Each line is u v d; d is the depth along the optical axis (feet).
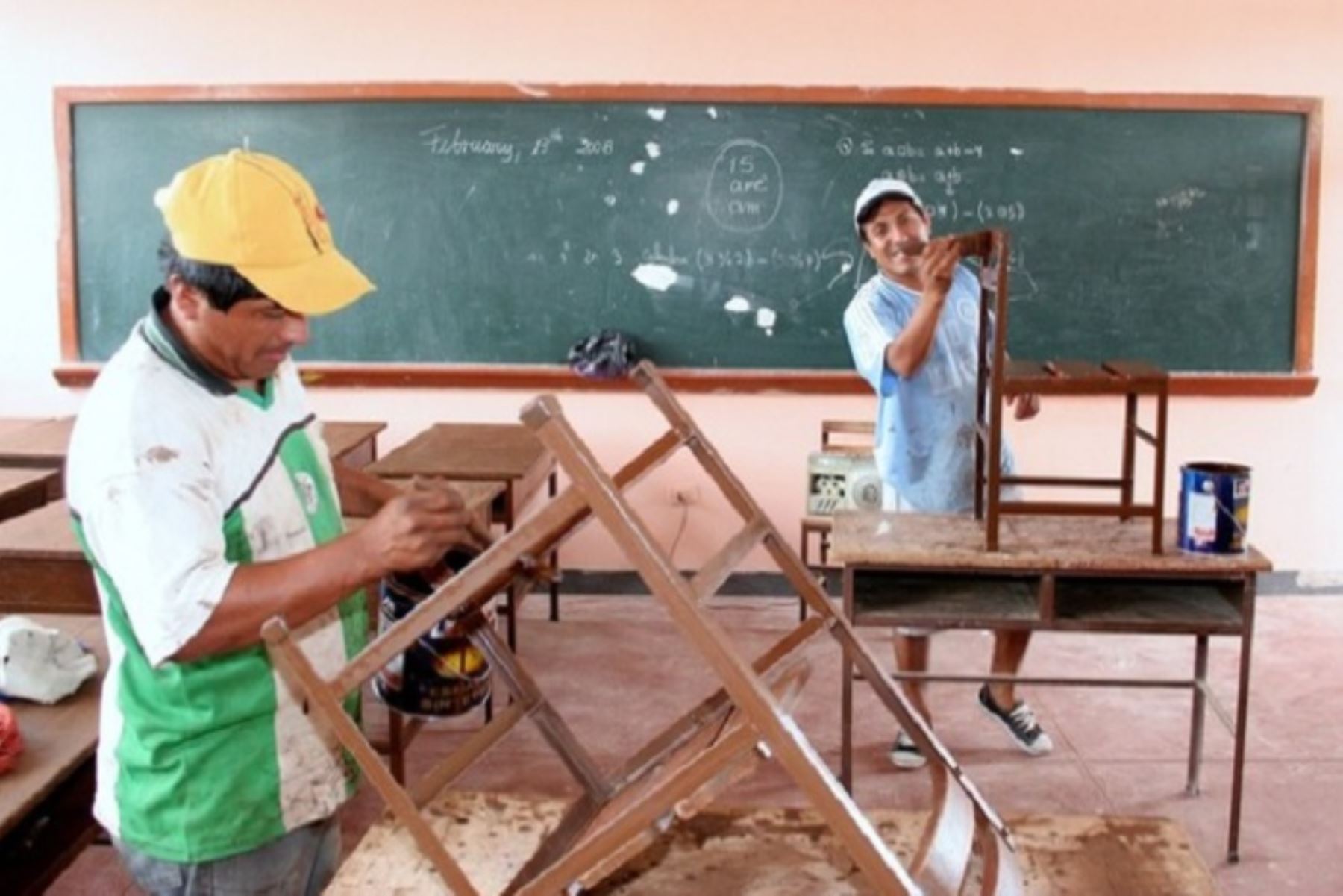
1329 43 15.48
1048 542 9.70
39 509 10.78
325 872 5.71
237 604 4.52
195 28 15.66
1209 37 15.48
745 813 5.39
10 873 5.64
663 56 15.58
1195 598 9.98
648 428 16.15
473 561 4.18
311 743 5.29
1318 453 16.12
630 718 12.64
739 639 14.87
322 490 5.49
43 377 16.30
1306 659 14.19
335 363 16.12
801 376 15.90
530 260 15.98
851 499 14.05
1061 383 9.28
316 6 15.58
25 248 16.10
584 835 4.34
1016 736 11.81
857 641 5.20
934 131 15.58
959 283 11.14
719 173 15.74
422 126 15.74
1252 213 15.76
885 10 15.43
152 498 4.59
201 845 5.14
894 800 10.98
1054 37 15.48
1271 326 15.96
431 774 5.07
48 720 6.34
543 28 15.57
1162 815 10.69
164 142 15.79
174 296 4.78
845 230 15.81
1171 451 16.15
